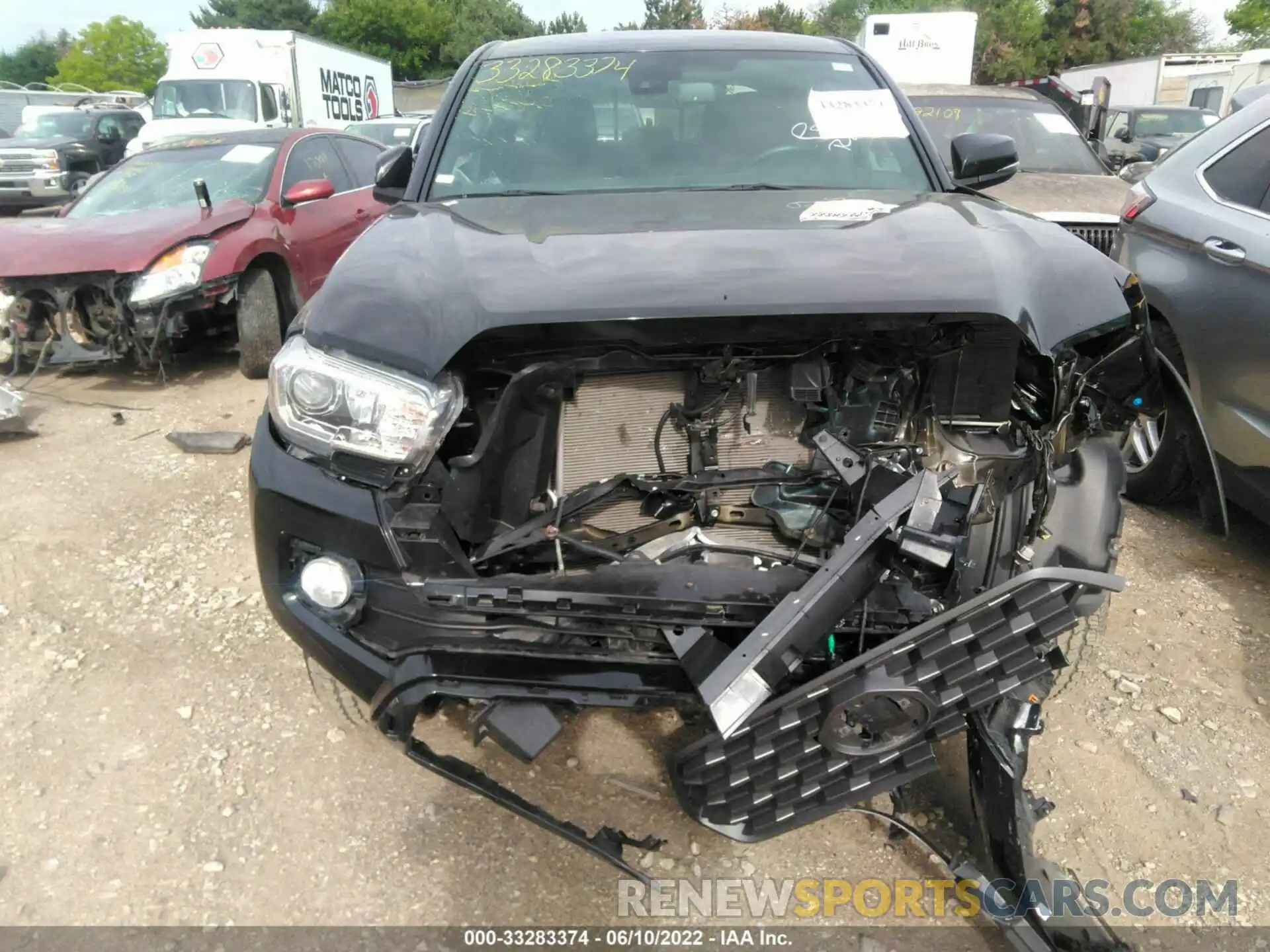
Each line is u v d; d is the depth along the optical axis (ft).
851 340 6.89
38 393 19.10
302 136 23.67
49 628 10.60
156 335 18.11
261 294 19.98
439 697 6.75
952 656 5.98
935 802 8.21
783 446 7.39
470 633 6.44
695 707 6.37
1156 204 13.28
